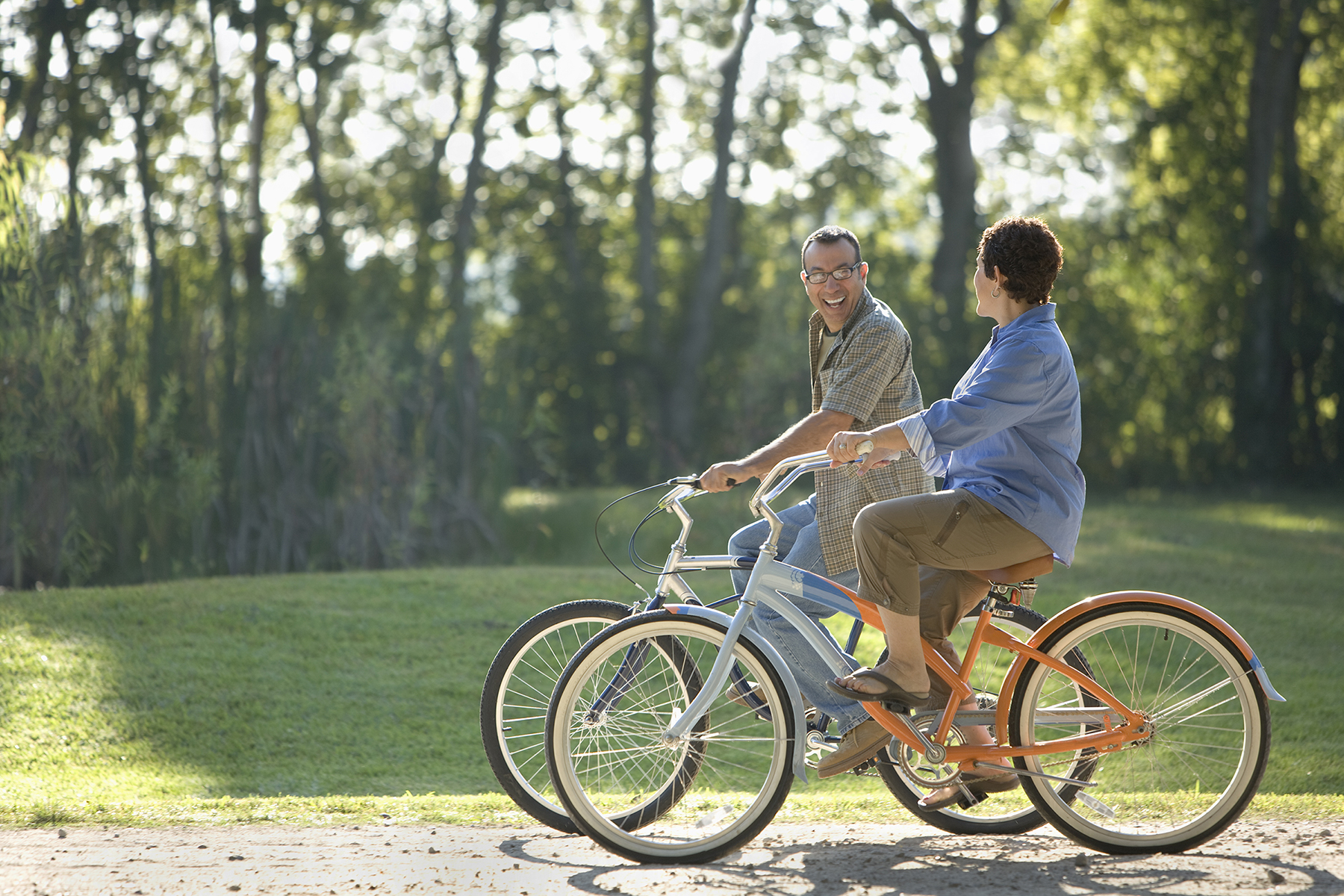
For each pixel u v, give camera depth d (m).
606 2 58.44
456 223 57.38
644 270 58.06
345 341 26.98
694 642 7.84
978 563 7.08
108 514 23.31
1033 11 54.41
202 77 53.06
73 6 47.84
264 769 12.27
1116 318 53.22
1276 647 16.97
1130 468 50.69
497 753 8.12
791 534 8.15
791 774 7.23
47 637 15.73
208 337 25.56
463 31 56.78
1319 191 50.53
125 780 11.58
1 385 21.59
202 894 6.46
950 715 7.32
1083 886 6.41
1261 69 49.62
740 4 56.66
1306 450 49.75
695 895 6.36
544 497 32.34
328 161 59.44
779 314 48.19
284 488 25.64
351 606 18.39
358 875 6.87
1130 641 8.36
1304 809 8.56
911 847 7.54
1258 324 49.16
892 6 56.47
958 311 52.41
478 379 28.55
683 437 55.09
